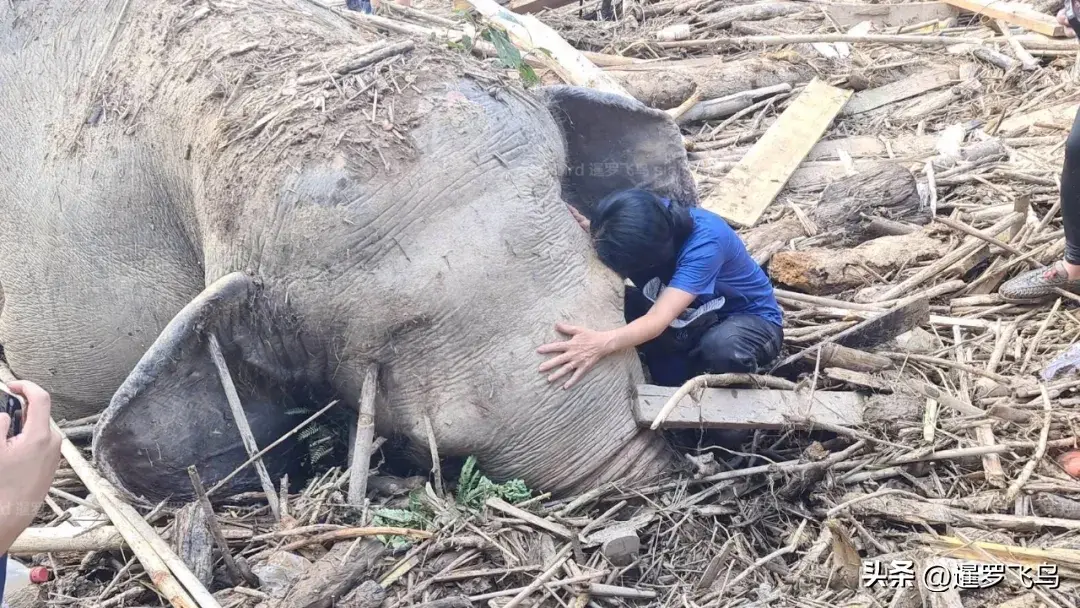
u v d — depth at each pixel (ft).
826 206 20.20
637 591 12.07
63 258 15.58
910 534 12.84
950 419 14.24
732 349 14.02
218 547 12.26
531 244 12.61
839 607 11.82
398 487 13.47
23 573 12.48
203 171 13.42
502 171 12.70
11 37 16.49
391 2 27.91
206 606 11.18
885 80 26.63
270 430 13.61
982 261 18.17
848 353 15.01
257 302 12.81
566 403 12.59
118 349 15.78
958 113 24.91
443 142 12.53
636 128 15.07
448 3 33.86
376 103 12.68
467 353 12.47
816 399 14.12
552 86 14.49
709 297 13.96
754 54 28.43
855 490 13.47
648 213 12.98
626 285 14.85
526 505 12.70
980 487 13.48
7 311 16.75
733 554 12.67
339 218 12.24
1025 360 15.71
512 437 12.60
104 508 12.80
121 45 15.20
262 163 12.68
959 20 30.32
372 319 12.41
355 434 13.79
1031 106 24.26
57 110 15.72
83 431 16.06
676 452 13.76
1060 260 17.35
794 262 18.08
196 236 14.46
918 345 16.11
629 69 27.07
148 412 12.62
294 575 11.89
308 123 12.60
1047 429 13.78
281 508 12.96
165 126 14.21
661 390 13.42
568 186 15.72
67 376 16.46
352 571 11.73
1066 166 15.47
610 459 12.99
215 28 14.35
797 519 13.35
